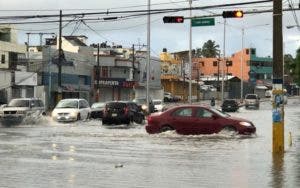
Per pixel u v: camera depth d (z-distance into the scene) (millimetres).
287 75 133375
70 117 42719
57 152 20688
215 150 21641
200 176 14883
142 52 112062
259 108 87188
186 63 133250
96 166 16781
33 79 69125
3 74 63344
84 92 85312
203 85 142250
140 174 15188
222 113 28953
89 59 89000
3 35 77688
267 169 16266
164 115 29172
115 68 94188
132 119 40906
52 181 13930
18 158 18719
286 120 49625
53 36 102562
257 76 174125
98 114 48031
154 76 108750
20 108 40500
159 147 22750
